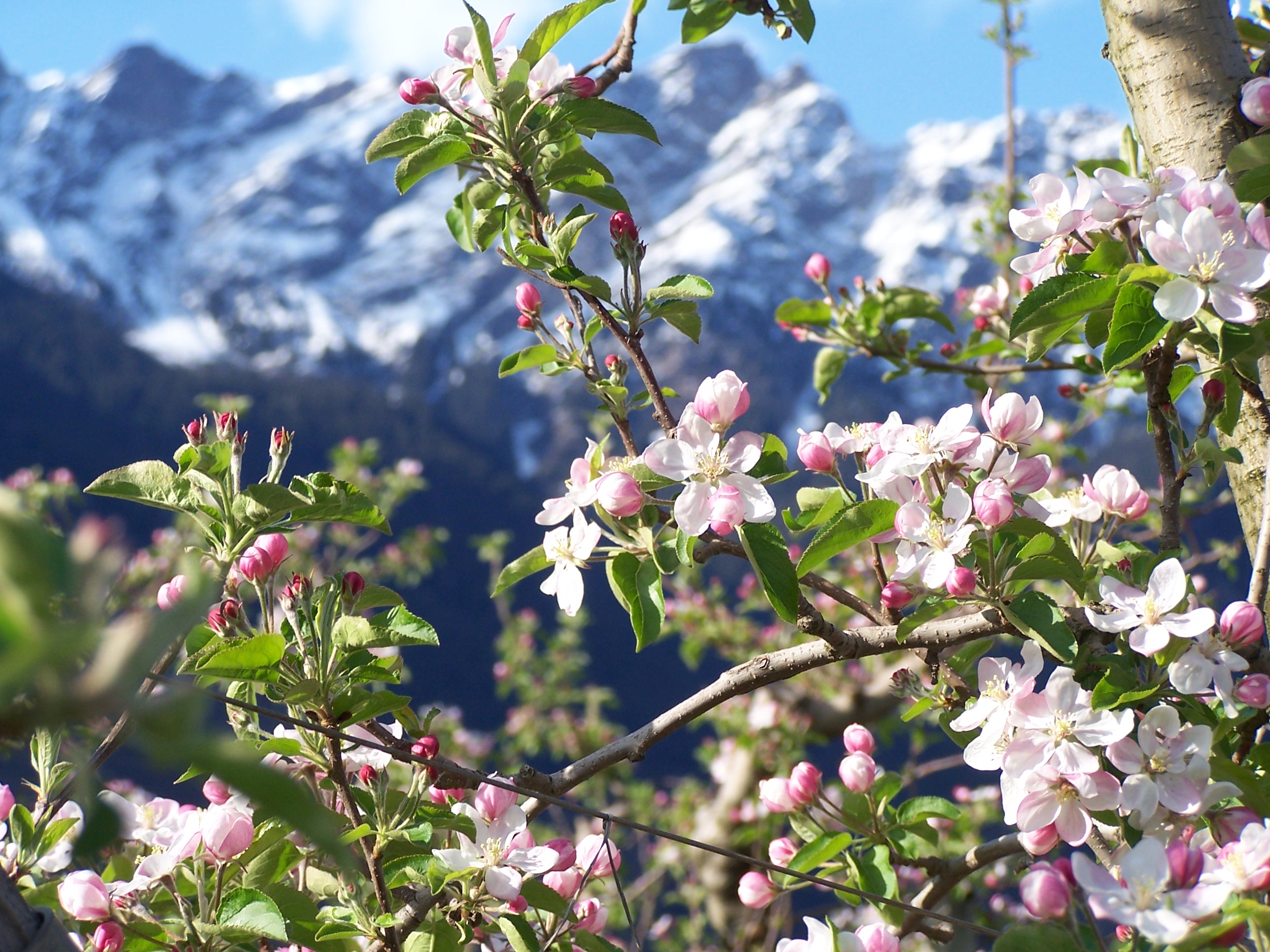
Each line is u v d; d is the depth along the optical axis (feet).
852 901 7.26
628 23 8.93
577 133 8.09
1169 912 4.10
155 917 5.81
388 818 6.09
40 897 5.95
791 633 21.21
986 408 5.95
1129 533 10.90
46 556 1.60
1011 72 17.57
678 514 5.68
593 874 6.58
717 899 18.71
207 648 5.08
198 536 6.08
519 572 6.48
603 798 26.55
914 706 6.72
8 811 6.16
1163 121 7.26
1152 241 5.44
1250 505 7.29
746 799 19.07
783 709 19.35
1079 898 4.62
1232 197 5.59
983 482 5.39
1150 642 5.23
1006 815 5.14
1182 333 5.72
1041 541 5.37
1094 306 5.80
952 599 5.54
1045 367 10.68
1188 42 7.22
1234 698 5.40
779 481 6.00
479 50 7.54
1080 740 5.11
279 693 5.58
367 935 5.77
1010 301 11.92
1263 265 5.33
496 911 6.08
